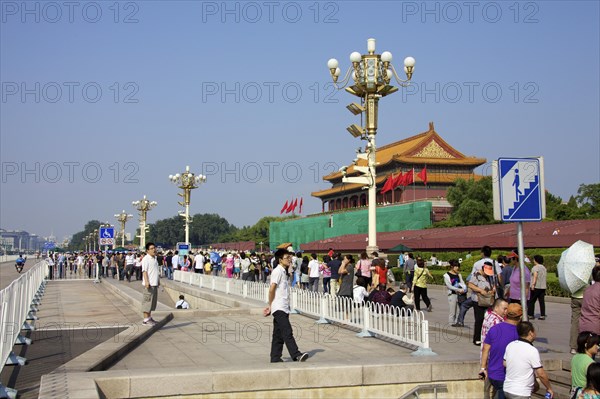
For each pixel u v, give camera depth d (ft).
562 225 141.79
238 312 62.18
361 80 75.25
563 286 36.32
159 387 28.04
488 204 210.59
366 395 30.45
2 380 31.40
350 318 46.75
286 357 36.19
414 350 37.76
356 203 325.01
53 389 25.31
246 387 29.04
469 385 31.76
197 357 36.52
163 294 126.41
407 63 74.49
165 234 631.15
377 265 60.34
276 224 335.88
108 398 27.45
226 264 123.13
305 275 92.63
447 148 276.41
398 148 293.64
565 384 30.94
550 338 44.34
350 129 78.95
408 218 233.55
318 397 29.91
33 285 78.23
